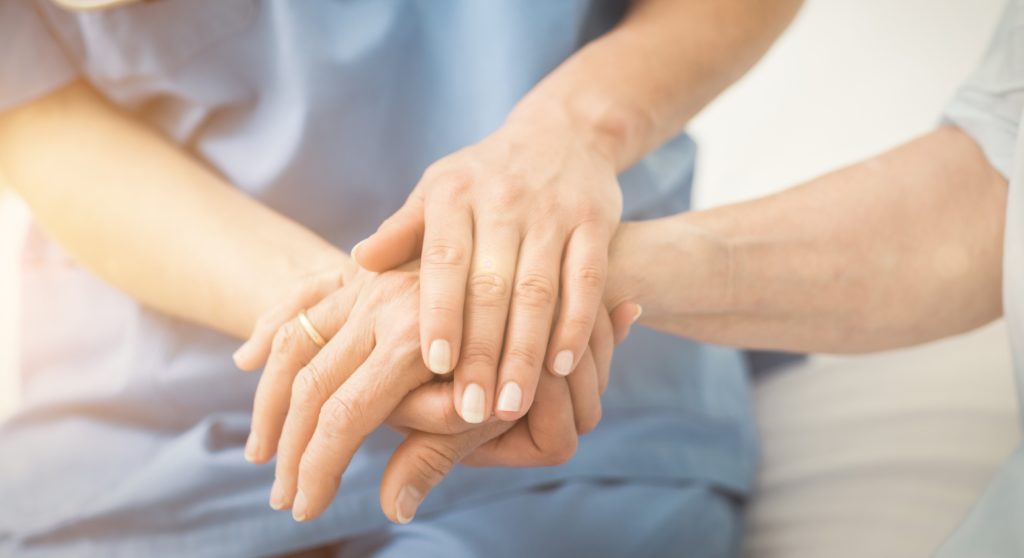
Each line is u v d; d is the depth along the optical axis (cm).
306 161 108
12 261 123
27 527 106
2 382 116
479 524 106
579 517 107
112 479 108
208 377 109
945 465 110
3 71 107
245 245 104
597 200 97
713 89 106
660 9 108
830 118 141
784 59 154
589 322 94
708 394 114
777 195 103
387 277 96
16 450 109
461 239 94
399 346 94
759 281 100
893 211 101
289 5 104
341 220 111
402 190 110
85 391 110
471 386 92
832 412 118
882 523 108
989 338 117
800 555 109
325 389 96
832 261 100
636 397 112
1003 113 100
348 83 106
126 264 107
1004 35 101
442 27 106
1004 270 97
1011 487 95
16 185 110
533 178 97
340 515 107
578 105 102
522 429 98
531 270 94
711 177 138
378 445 108
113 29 105
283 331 98
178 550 106
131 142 109
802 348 103
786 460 116
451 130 109
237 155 110
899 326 102
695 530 109
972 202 101
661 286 98
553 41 106
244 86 108
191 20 105
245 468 106
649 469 111
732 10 107
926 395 115
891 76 144
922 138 104
